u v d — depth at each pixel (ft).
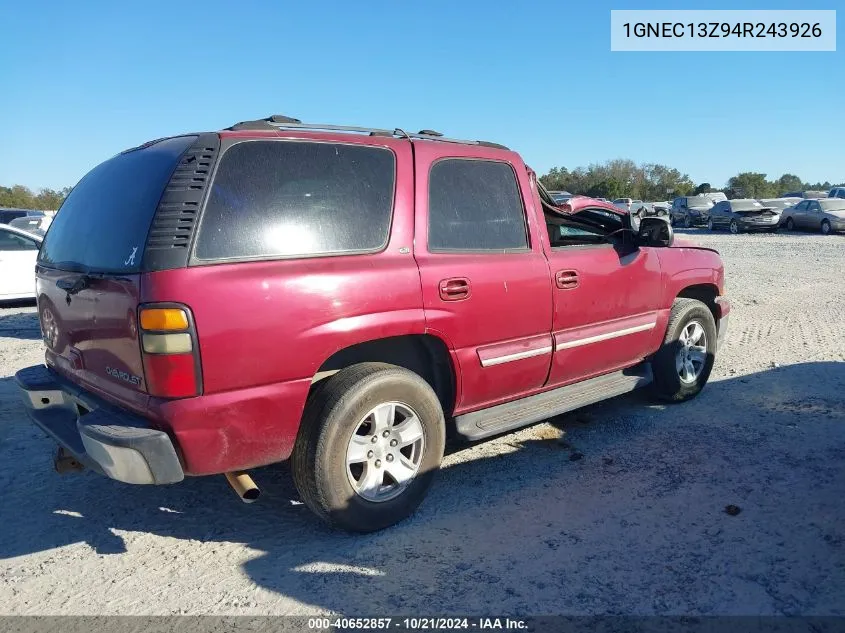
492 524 12.10
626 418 17.46
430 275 12.08
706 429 16.49
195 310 9.64
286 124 11.77
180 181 10.12
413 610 9.68
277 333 10.29
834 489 13.00
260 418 10.34
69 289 11.21
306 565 10.93
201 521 12.55
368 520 11.56
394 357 12.67
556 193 27.71
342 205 11.43
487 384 13.38
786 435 15.84
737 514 12.16
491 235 13.44
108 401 10.96
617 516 12.26
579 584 10.19
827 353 23.08
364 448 11.50
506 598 9.89
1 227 37.37
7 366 24.26
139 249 9.87
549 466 14.60
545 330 14.24
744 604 9.62
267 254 10.51
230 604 9.95
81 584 10.59
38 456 15.74
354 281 11.07
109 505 13.28
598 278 15.23
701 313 18.37
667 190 233.35
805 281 41.32
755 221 88.99
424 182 12.51
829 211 84.07
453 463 14.92
